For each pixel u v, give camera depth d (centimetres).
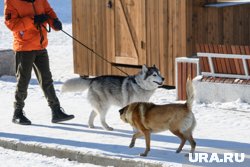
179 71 1326
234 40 1575
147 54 1518
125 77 1054
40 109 1250
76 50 1673
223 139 972
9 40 2589
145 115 884
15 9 1061
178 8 1445
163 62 1486
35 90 1477
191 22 1444
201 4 1466
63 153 934
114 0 1566
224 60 1263
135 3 1527
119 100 1052
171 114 868
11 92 1459
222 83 1235
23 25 1055
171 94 1408
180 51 1450
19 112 1120
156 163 834
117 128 1074
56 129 1075
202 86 1255
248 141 957
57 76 1723
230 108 1192
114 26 1575
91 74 1647
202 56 1290
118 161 869
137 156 881
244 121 1095
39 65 1105
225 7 1536
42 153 959
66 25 2881
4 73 1731
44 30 1088
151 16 1499
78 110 1231
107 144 959
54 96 1117
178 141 970
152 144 952
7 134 1044
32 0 1070
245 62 1234
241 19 1593
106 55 1603
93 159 896
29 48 1079
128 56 1557
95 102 1058
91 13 1623
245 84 1213
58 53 2139
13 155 957
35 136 1025
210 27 1496
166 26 1472
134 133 1012
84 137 1012
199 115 1148
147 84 1030
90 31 1633
